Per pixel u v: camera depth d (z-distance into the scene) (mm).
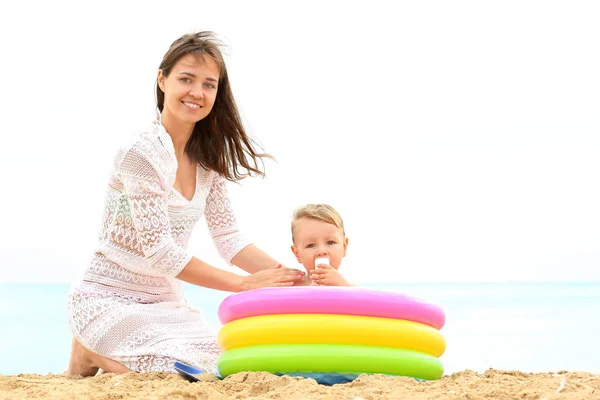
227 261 5074
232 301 3713
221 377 3850
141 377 3926
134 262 4480
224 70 4699
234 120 4859
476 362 8961
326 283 4168
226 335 3668
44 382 3879
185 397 3096
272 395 3066
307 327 3498
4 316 14195
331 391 3082
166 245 4312
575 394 3062
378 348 3535
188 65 4480
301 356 3475
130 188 4348
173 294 4668
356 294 3590
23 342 11336
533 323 12250
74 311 4449
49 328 12773
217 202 5066
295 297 3572
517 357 9258
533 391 3125
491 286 20344
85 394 3273
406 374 3553
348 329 3498
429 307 3703
